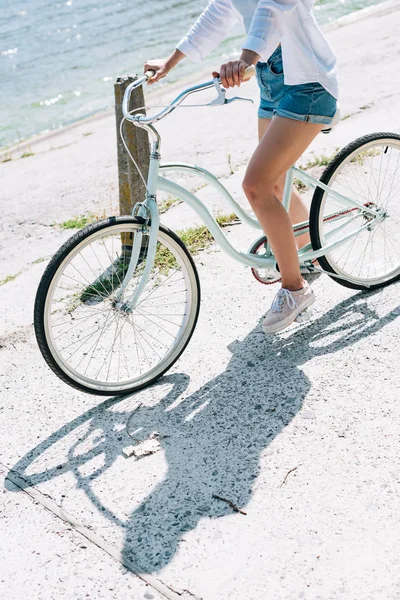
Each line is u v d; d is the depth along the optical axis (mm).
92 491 2807
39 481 2893
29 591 2434
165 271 4207
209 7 3246
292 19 2918
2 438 3152
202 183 5555
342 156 3557
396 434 2852
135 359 3535
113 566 2484
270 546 2463
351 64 7766
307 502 2609
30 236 5398
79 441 3078
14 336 3893
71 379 3170
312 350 3404
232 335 3615
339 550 2412
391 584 2273
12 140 8633
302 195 4852
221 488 2725
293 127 3016
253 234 4539
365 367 3240
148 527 2613
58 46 12922
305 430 2938
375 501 2572
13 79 11281
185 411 3156
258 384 3238
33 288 4426
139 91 4289
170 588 2375
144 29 13430
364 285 3770
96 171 6582
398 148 3775
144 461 2914
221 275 4137
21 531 2678
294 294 3334
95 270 4418
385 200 4586
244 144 6301
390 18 9922
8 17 15609
